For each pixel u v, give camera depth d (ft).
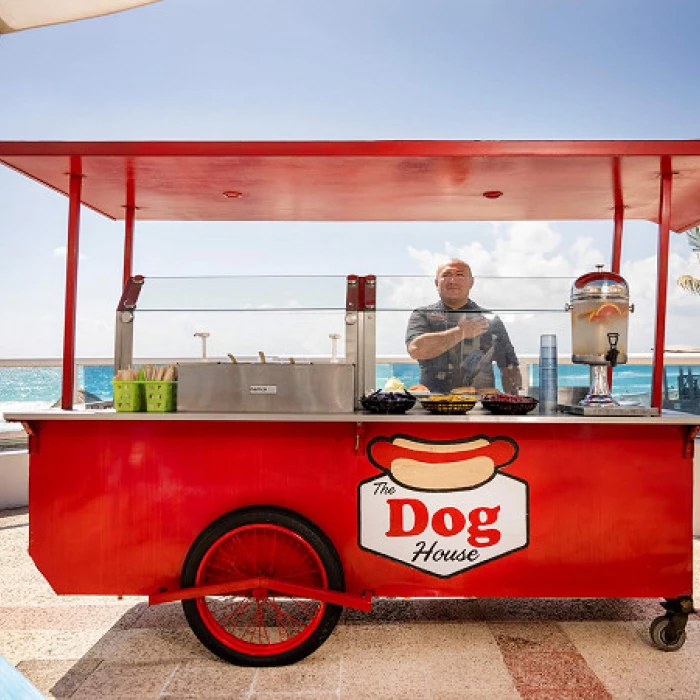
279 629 10.16
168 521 10.14
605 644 10.32
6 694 4.09
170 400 10.28
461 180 11.93
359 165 10.99
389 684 9.12
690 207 13.79
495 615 11.47
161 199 13.37
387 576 10.07
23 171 11.41
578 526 10.05
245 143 10.37
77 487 10.18
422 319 11.31
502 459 10.02
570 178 11.66
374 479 10.03
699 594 12.44
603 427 10.01
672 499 10.03
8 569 13.93
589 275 10.50
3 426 19.07
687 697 8.75
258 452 10.09
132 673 9.47
